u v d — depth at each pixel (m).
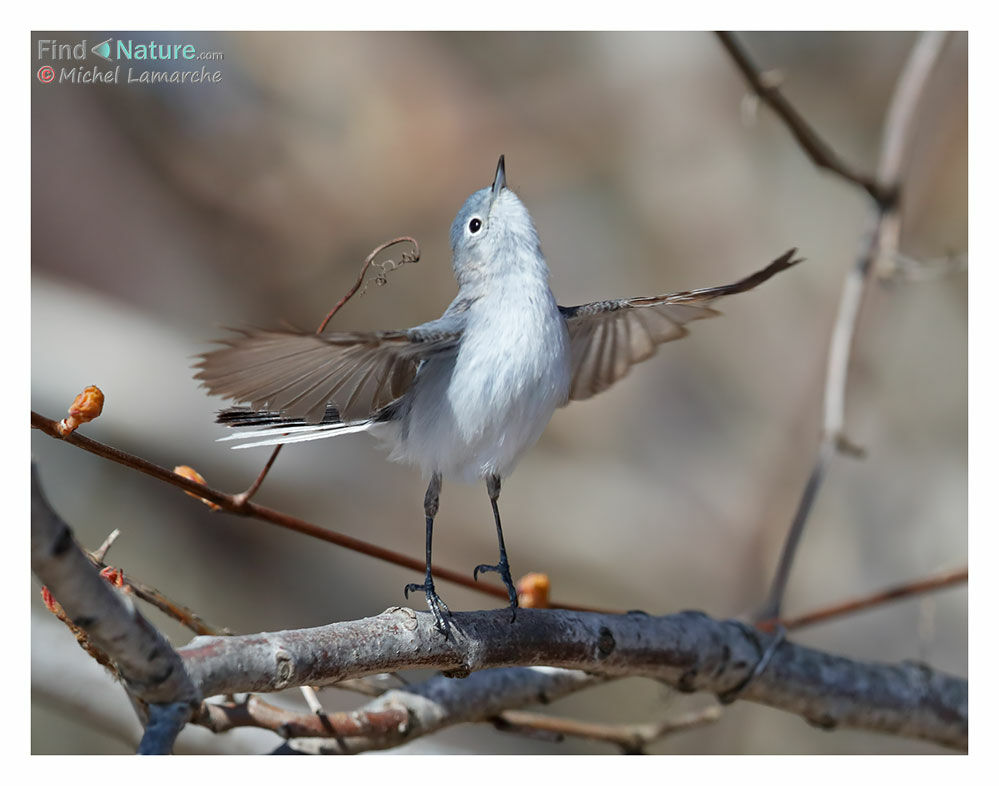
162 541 11.64
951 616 11.41
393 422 5.30
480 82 12.96
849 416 12.25
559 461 13.30
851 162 12.88
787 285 13.02
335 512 12.47
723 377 13.19
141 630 3.30
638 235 13.16
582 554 12.71
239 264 12.73
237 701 5.03
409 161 12.71
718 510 12.77
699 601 12.41
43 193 12.15
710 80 13.06
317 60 12.45
